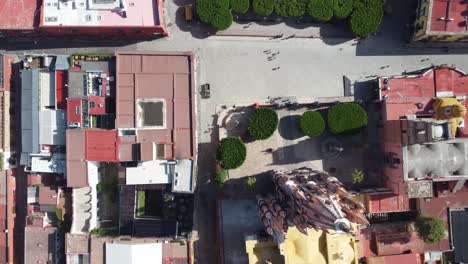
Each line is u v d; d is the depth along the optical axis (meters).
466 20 67.88
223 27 71.25
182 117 68.06
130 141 67.62
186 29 74.31
